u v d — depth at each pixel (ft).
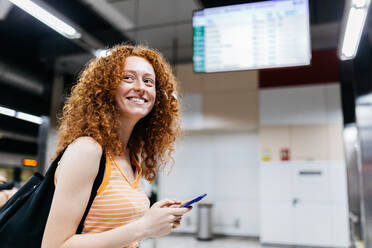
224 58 10.73
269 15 10.46
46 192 2.81
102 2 16.26
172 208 2.97
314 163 20.42
